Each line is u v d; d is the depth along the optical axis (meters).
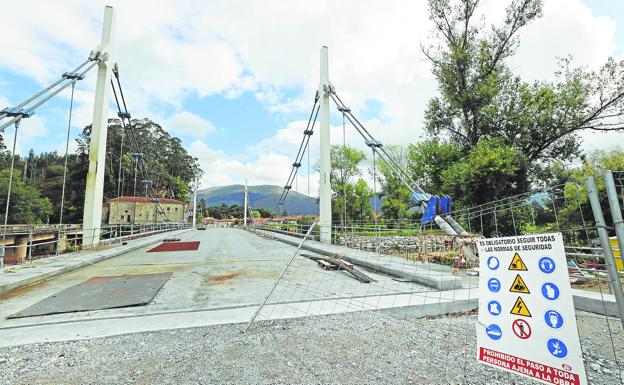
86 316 4.91
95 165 15.13
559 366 2.03
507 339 2.32
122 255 14.16
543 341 2.12
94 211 14.93
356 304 5.37
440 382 2.83
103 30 16.38
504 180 16.58
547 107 17.41
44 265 9.65
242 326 4.32
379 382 2.83
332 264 9.97
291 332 4.11
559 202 4.35
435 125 22.34
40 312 5.08
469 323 4.73
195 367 3.12
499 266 2.46
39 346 3.66
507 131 19.11
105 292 6.54
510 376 2.92
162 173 78.69
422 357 3.37
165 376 2.94
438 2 20.66
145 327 4.27
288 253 14.98
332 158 39.50
